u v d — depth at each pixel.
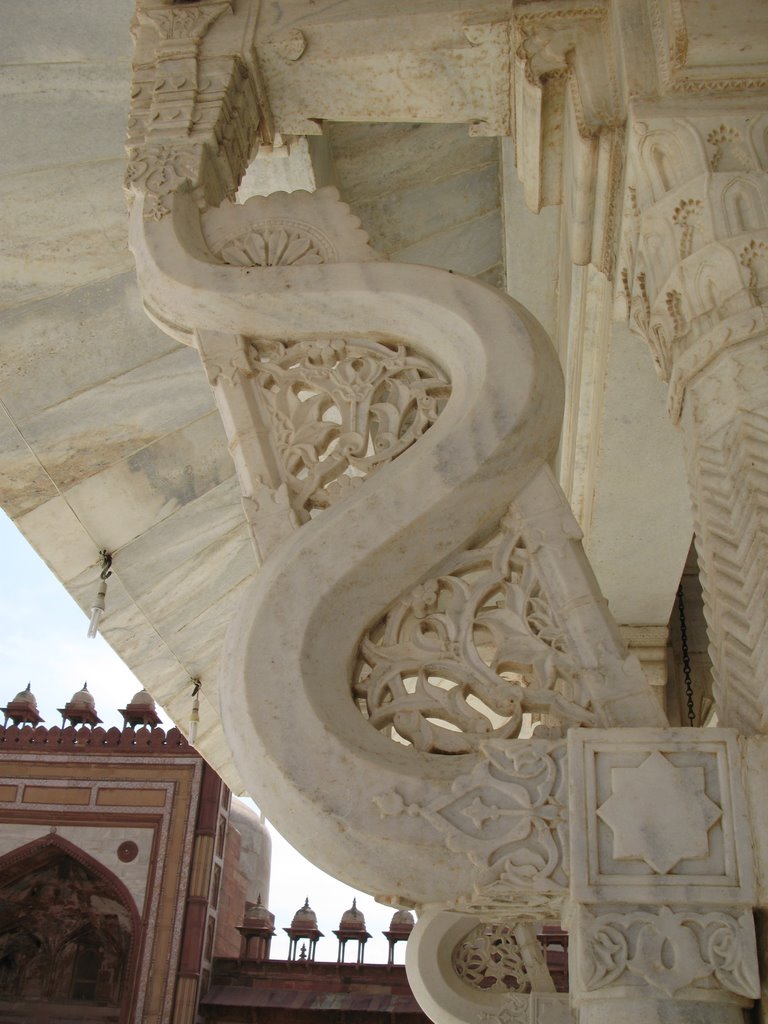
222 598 4.94
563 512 1.88
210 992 18.12
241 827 22.66
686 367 1.92
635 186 2.16
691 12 2.16
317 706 1.65
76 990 18.22
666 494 3.76
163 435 4.23
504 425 1.94
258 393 2.20
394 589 1.84
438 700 1.71
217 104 2.71
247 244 2.38
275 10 2.90
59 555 4.47
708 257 1.94
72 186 3.62
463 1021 3.43
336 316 2.21
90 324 3.90
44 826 18.36
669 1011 1.36
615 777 1.50
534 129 2.71
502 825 1.51
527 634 1.77
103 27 3.23
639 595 4.32
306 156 3.59
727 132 2.07
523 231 4.21
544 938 14.84
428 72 2.84
